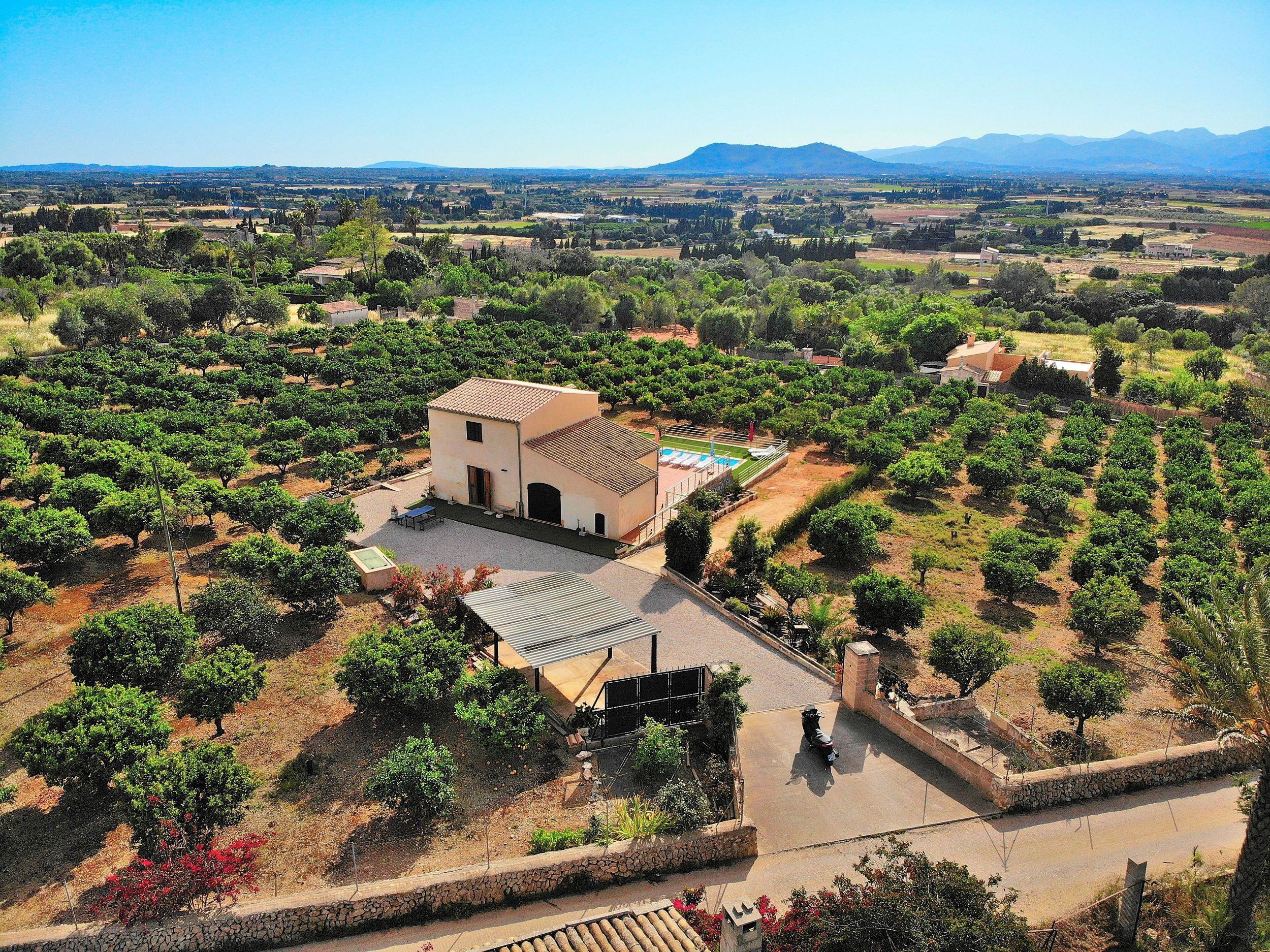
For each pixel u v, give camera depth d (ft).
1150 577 147.33
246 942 66.33
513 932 67.51
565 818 80.23
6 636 110.63
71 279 421.18
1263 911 68.54
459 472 165.37
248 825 78.43
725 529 157.99
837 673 104.78
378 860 74.43
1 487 162.71
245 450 175.01
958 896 59.57
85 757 77.10
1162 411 281.33
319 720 95.30
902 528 169.68
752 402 233.96
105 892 70.38
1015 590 131.44
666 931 61.05
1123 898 66.18
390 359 277.23
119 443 168.55
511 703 88.38
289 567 113.80
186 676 89.20
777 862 75.31
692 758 89.61
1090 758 90.12
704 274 580.30
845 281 578.66
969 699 100.07
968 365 316.40
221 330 349.82
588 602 106.22
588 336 336.90
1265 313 464.65
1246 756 88.07
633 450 161.89
